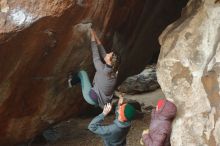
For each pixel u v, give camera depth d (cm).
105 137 666
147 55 1064
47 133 1037
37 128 858
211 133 576
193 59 626
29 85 754
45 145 980
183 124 609
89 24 703
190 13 684
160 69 661
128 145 946
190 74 624
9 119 792
